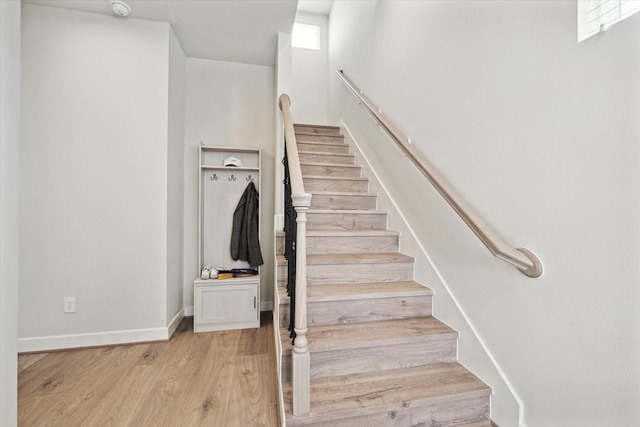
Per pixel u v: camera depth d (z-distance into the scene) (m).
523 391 1.17
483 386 1.34
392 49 2.40
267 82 3.16
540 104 1.09
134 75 2.35
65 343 2.22
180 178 2.79
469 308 1.48
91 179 2.28
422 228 1.89
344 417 1.19
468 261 1.48
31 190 2.18
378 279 1.92
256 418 1.52
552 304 1.05
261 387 1.78
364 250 2.14
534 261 1.09
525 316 1.16
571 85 0.97
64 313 2.23
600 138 0.89
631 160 0.82
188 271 2.94
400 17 2.26
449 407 1.29
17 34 0.91
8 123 0.88
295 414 1.17
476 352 1.42
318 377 1.41
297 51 4.43
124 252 2.33
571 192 0.98
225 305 2.62
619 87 0.84
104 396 1.68
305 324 1.20
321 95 4.46
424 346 1.52
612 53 0.86
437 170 1.75
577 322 0.96
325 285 1.85
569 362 0.99
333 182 2.72
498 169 1.29
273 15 2.35
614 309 0.86
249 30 2.54
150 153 2.38
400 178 2.20
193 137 2.99
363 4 3.10
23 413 1.53
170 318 2.51
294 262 1.39
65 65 2.23
